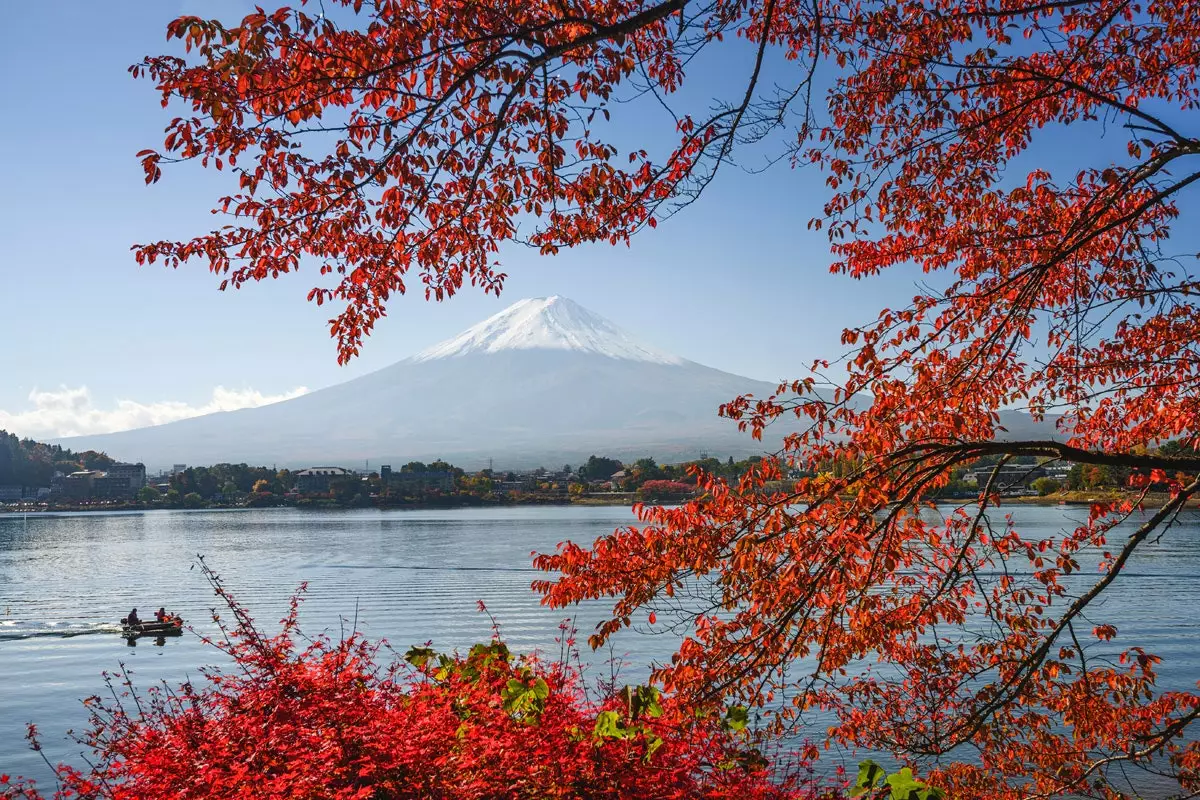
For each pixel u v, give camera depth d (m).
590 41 5.09
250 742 4.82
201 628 57.62
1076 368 7.57
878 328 6.94
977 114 7.63
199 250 5.62
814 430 6.70
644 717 5.54
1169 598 54.88
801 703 7.10
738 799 5.24
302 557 110.75
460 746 5.11
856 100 7.58
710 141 6.27
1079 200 7.69
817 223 8.07
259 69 4.75
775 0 6.07
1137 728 7.60
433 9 5.10
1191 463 6.49
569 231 6.48
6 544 143.50
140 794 4.61
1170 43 7.47
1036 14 7.35
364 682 5.57
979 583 7.47
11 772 27.23
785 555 6.82
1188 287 7.32
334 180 5.42
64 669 45.25
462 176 5.85
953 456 6.66
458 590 74.44
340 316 6.29
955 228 7.84
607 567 6.71
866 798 5.10
